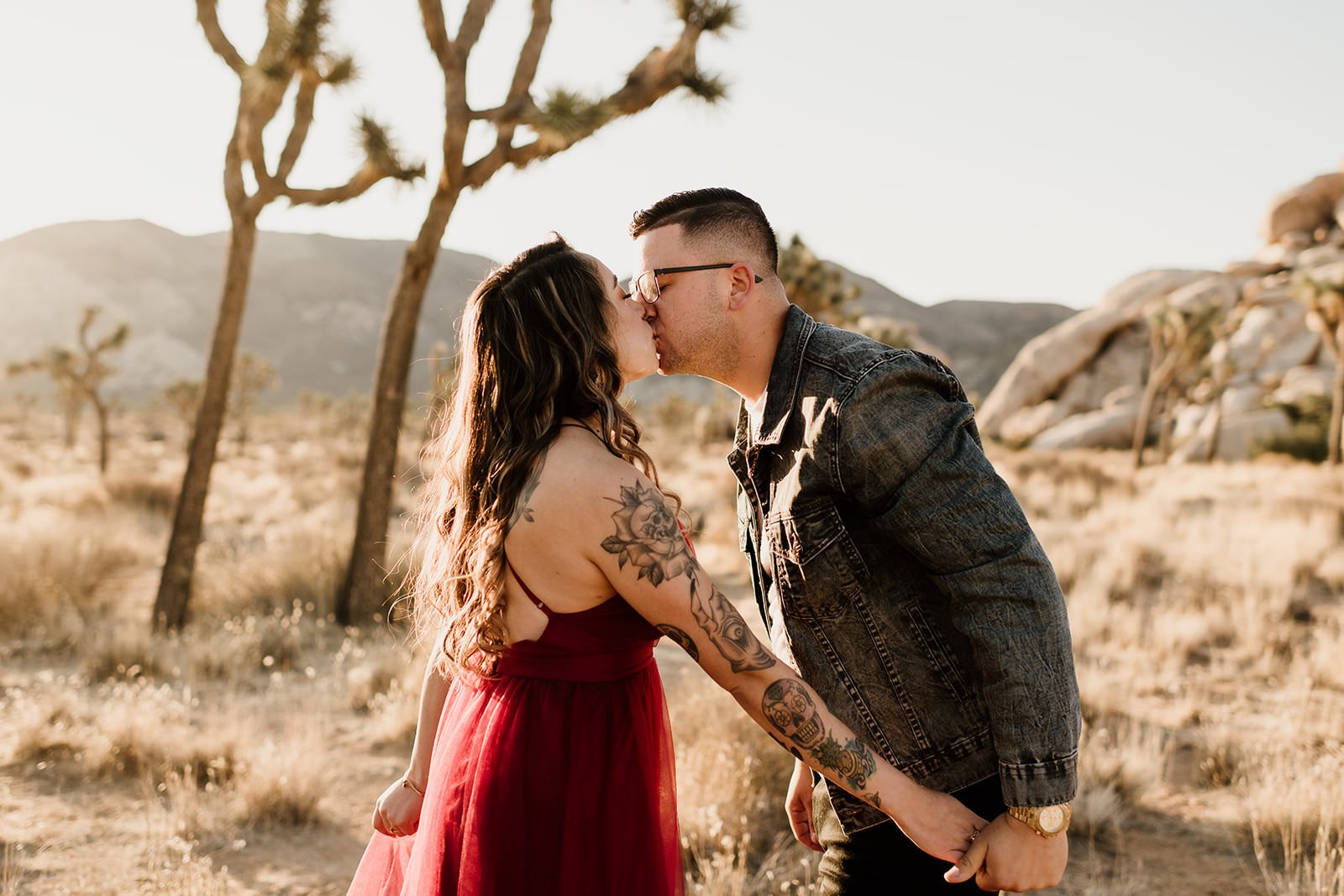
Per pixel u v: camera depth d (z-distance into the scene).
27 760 5.13
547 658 1.66
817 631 1.80
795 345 1.78
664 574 1.54
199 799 4.67
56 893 3.63
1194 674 6.88
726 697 5.16
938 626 1.73
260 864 4.09
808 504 1.73
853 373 1.66
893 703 1.76
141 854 4.09
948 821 1.65
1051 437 48.66
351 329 149.50
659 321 1.84
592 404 1.65
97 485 19.73
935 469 1.58
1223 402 42.59
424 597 1.94
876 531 1.72
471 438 1.69
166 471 28.31
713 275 1.80
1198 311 33.81
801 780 2.28
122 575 10.79
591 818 1.64
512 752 1.64
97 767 5.00
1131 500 18.66
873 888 1.81
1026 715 1.54
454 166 8.02
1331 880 3.45
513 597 1.66
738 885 3.49
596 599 1.62
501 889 1.61
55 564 9.34
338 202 8.40
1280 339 46.12
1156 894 3.68
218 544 12.88
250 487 23.42
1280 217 54.97
